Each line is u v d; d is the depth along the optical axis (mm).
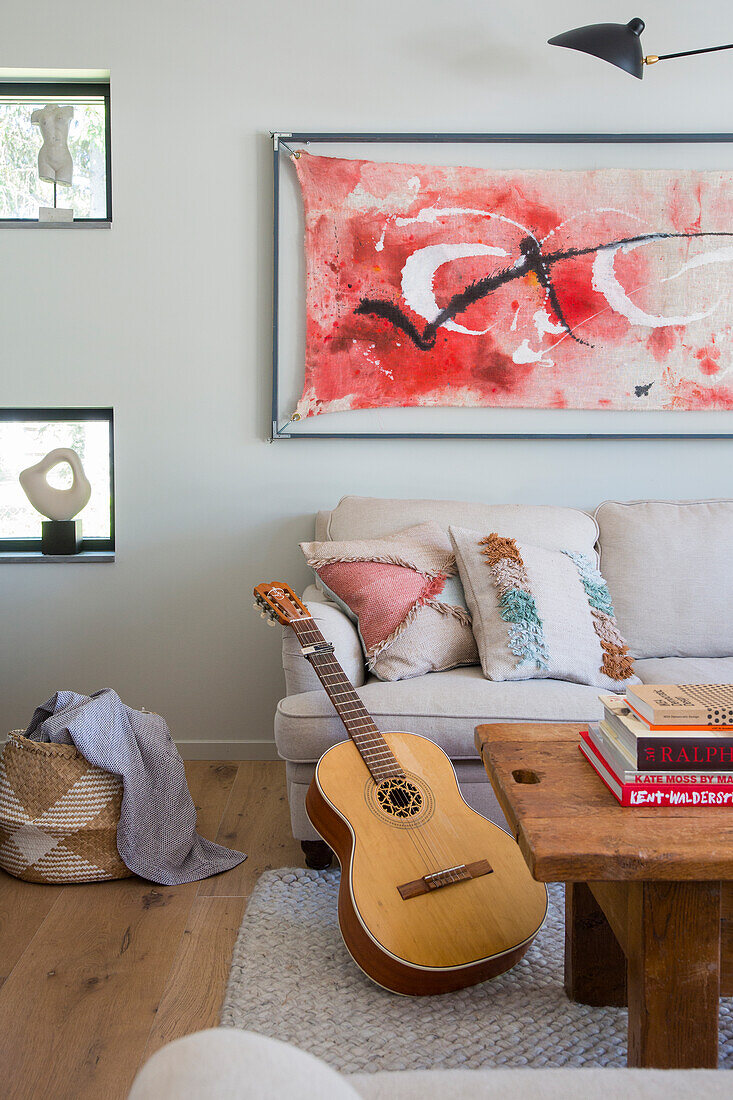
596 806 1207
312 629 2080
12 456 2949
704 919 1069
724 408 2836
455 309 2797
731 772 1214
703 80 2771
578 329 2807
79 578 2861
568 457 2875
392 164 2758
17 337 2811
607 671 2160
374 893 1543
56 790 1979
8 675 2873
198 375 2832
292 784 2023
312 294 2777
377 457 2867
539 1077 652
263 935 1750
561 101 2779
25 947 1720
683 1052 1081
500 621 2164
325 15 2752
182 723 2914
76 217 2895
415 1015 1495
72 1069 1356
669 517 2607
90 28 2738
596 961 1520
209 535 2877
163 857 2029
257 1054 441
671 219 2775
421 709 1972
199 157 2775
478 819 1710
